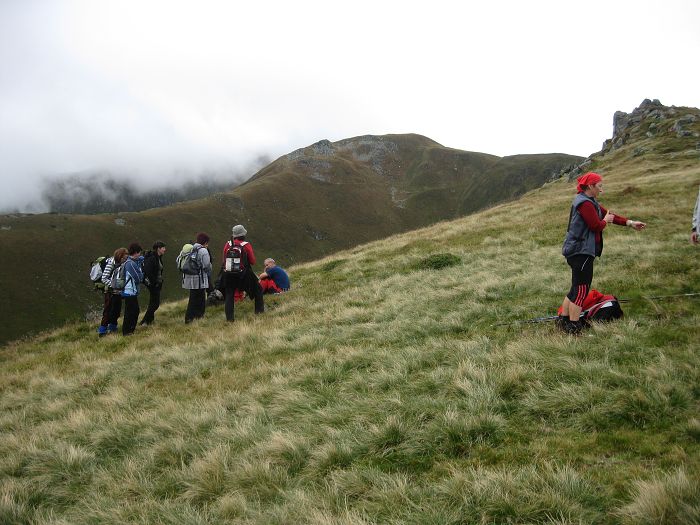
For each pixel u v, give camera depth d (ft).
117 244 519.19
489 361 22.39
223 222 607.37
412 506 13.07
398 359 25.11
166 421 22.29
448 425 17.04
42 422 26.08
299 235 651.25
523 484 12.81
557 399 17.71
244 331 37.42
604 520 11.40
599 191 23.67
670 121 162.09
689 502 10.86
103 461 20.52
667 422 15.47
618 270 35.27
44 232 493.77
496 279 39.75
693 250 36.83
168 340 40.37
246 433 19.51
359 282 52.75
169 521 14.43
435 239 69.92
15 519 16.55
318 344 31.96
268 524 13.19
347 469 16.19
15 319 405.18
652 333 22.45
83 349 42.91
